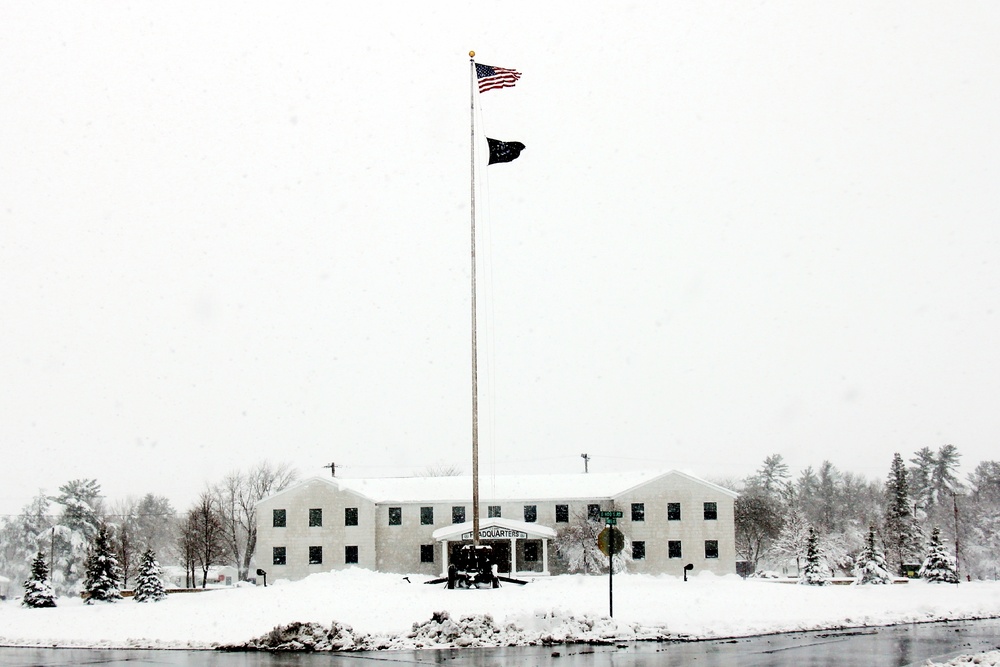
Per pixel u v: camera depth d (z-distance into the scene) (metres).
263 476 89.94
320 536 66.50
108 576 51.94
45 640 28.94
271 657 23.62
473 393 40.91
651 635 25.80
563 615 27.00
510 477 72.50
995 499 103.94
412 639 25.47
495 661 21.84
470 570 41.41
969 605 33.47
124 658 24.30
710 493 65.00
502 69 42.59
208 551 79.06
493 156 42.53
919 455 104.31
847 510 123.00
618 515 28.30
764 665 20.66
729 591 40.84
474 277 40.91
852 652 22.66
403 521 67.44
